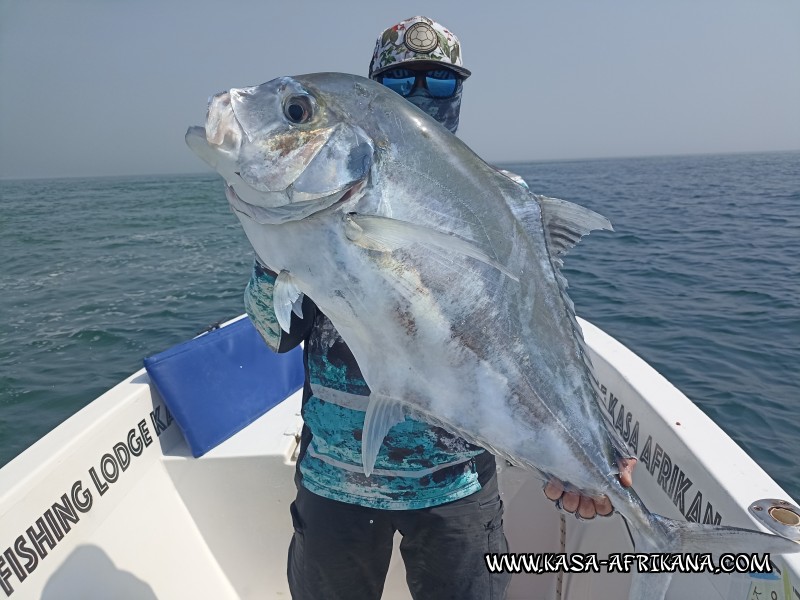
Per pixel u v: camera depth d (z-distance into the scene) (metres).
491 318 1.42
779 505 1.51
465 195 1.41
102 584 1.82
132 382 2.30
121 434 2.10
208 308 8.88
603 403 1.55
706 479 1.66
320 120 1.30
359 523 1.50
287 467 2.29
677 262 10.65
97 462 1.95
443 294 1.37
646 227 15.31
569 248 1.54
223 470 2.30
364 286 1.33
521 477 2.37
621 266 10.48
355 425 1.47
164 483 2.28
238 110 1.28
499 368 1.43
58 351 7.06
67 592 1.70
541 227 1.51
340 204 1.31
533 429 1.46
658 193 26.83
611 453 1.53
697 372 5.50
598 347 2.54
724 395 4.97
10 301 9.54
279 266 1.36
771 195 23.95
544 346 1.48
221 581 2.29
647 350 6.15
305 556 1.56
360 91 1.36
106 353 6.98
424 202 1.38
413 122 1.39
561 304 1.53
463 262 1.39
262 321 1.52
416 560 1.57
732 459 1.70
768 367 5.58
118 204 32.34
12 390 5.93
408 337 1.37
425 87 1.80
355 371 1.47
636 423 2.11
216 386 2.43
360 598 1.60
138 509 2.09
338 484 1.50
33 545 1.65
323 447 1.51
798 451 4.07
